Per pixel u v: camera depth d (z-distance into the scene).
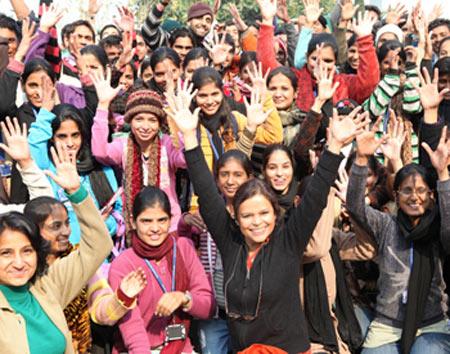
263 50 6.72
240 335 4.33
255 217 4.27
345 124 4.25
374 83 6.56
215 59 6.88
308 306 4.79
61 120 5.35
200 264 4.92
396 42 6.78
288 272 4.27
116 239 5.48
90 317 4.57
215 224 4.46
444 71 6.07
